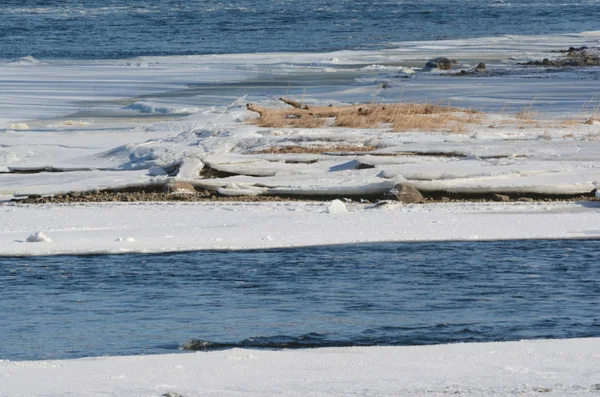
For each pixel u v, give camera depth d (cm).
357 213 6069
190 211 6225
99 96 13050
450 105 11119
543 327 3641
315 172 7400
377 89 12850
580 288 4309
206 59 18812
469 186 6669
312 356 2964
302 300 4109
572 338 3316
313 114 9806
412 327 3656
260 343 3431
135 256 4966
